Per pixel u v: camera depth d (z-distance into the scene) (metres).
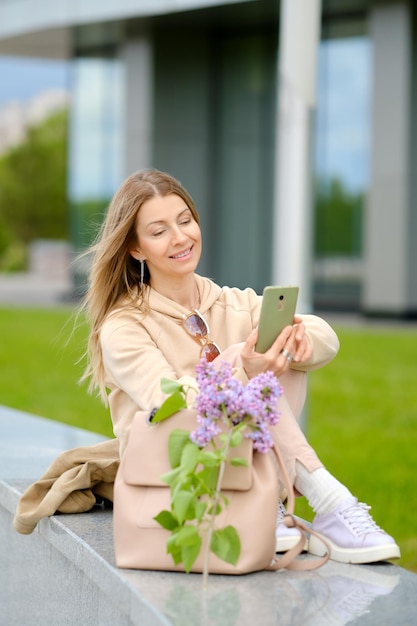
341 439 7.81
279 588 2.56
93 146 21.59
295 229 5.26
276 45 19.14
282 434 2.84
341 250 18.23
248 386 2.52
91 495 3.34
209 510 2.46
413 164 16.70
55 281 34.69
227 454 2.51
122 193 3.07
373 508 5.99
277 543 2.87
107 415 9.12
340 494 2.83
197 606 2.40
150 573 2.63
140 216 3.02
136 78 19.42
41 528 3.34
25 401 9.85
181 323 3.09
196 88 19.67
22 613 3.69
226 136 19.75
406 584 2.64
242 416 2.54
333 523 2.83
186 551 2.44
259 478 2.65
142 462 2.65
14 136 49.72
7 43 20.86
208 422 2.47
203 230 19.94
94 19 18.69
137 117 19.47
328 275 18.42
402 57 16.30
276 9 17.67
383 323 16.48
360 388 9.97
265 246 19.59
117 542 2.68
